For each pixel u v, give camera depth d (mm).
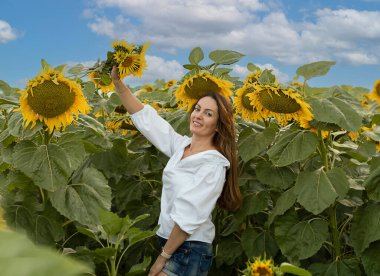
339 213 3848
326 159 3459
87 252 2830
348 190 3430
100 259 2910
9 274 188
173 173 3102
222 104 3156
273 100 3102
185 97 3607
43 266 194
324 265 3381
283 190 3844
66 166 2807
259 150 3400
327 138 3512
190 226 2887
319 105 3121
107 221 2736
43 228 2975
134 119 3449
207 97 3186
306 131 3379
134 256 4070
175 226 2900
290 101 3090
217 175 3020
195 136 3209
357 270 3307
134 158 4559
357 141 4617
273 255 3684
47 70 2684
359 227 3324
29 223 2951
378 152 4473
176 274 2932
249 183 3961
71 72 3109
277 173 3604
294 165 3787
